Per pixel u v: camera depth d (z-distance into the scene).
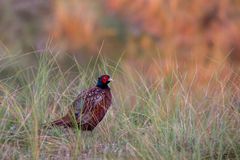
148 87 16.69
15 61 17.34
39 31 25.52
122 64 18.16
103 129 14.84
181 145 13.57
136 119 15.24
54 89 16.12
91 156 13.65
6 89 15.20
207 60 23.16
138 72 17.55
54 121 14.55
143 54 23.84
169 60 18.86
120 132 14.48
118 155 13.44
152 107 14.88
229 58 24.75
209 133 14.02
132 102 16.22
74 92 16.20
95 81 16.55
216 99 15.04
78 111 14.73
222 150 13.49
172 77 16.02
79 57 24.05
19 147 13.86
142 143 13.19
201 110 14.86
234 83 15.79
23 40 24.20
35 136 13.46
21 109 14.84
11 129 14.36
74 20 25.89
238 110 15.10
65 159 13.48
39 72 15.59
